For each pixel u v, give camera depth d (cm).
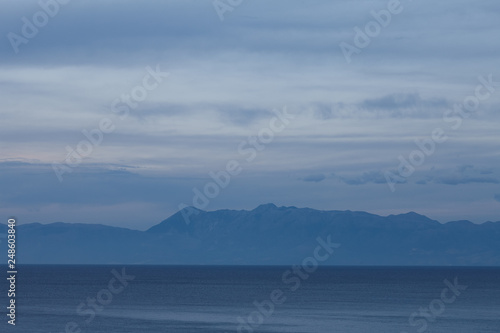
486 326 7819
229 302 11175
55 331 7225
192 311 9462
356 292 14350
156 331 7200
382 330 7412
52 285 17062
